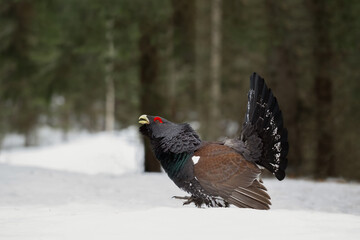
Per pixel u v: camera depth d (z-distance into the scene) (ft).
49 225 16.79
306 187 40.75
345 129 73.51
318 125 70.59
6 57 72.59
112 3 57.06
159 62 67.15
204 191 21.21
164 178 42.80
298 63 68.64
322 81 69.31
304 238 14.29
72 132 200.54
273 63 66.74
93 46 62.34
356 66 65.51
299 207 29.76
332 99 70.33
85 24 61.11
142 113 65.67
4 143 177.58
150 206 26.66
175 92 76.95
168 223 16.53
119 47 62.28
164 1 58.75
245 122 23.08
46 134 192.44
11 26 71.15
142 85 65.05
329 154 70.44
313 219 17.28
